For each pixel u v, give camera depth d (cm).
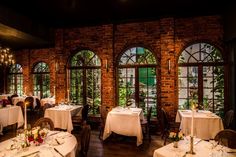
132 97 655
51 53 919
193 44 589
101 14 577
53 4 492
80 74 720
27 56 973
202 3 501
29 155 221
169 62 582
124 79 664
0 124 543
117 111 523
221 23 561
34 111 859
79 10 538
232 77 538
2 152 232
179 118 539
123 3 493
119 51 654
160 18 595
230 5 494
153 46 619
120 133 488
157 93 618
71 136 291
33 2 478
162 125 488
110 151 434
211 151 236
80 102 720
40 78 973
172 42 583
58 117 555
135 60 652
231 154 228
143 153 421
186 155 223
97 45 675
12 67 1063
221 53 564
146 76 642
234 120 515
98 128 631
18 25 547
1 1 469
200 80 590
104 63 654
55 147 246
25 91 970
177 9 543
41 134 268
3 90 1069
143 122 529
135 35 637
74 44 703
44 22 648
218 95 578
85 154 259
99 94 703
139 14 581
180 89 610
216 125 449
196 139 278
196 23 581
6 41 820
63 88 707
